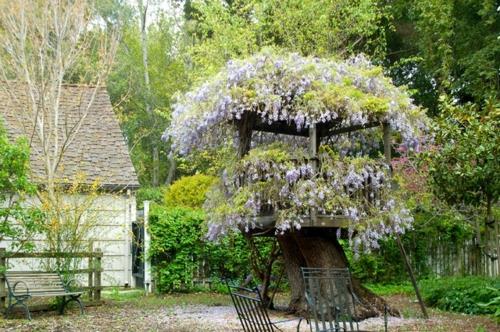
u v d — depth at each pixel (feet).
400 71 77.51
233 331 28.45
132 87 84.23
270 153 30.96
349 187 31.04
